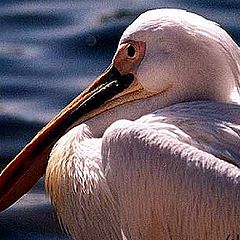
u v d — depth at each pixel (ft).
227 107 34.14
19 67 75.66
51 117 67.51
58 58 76.74
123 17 81.15
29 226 53.72
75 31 80.23
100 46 77.10
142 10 82.74
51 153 36.27
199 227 32.32
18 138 64.28
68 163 35.58
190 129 33.35
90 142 35.60
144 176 32.91
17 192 37.63
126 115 35.96
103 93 36.22
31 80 73.56
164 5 83.61
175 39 34.88
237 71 35.22
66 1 86.63
